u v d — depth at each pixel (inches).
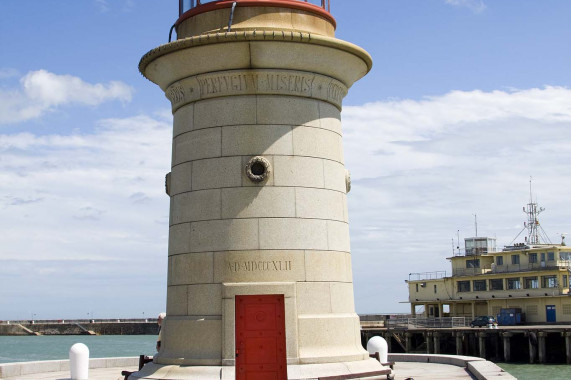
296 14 657.6
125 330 7539.4
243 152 622.5
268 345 601.0
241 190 616.7
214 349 599.2
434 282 4421.8
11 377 780.6
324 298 621.3
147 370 628.4
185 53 637.3
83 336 7322.8
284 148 627.2
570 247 3954.2
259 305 605.3
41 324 7470.5
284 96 636.1
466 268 4296.3
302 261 615.2
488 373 692.7
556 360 3294.8
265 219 612.7
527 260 4020.7
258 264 606.9
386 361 824.3
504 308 4035.4
